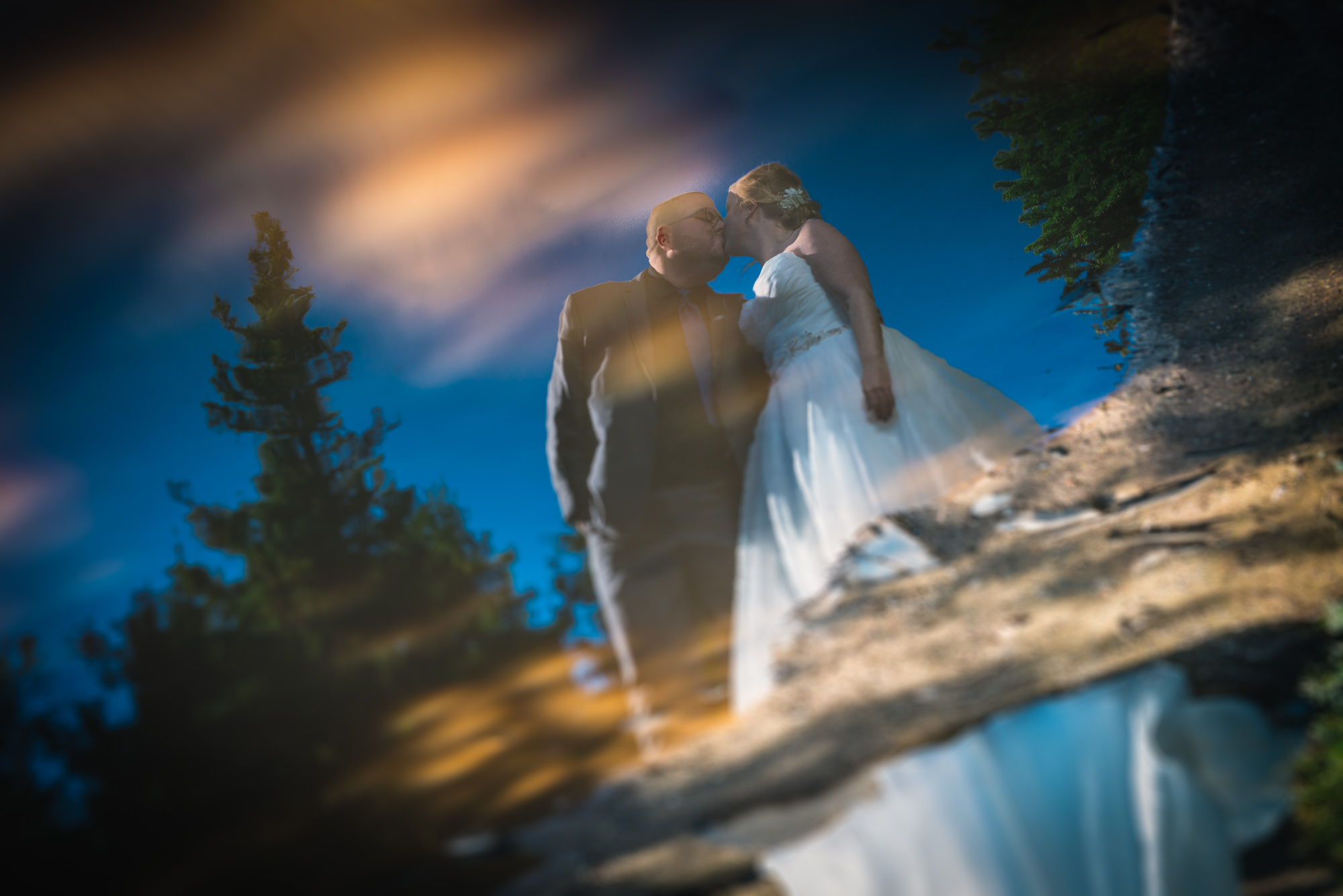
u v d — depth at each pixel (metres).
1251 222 4.53
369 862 2.42
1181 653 2.46
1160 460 3.33
